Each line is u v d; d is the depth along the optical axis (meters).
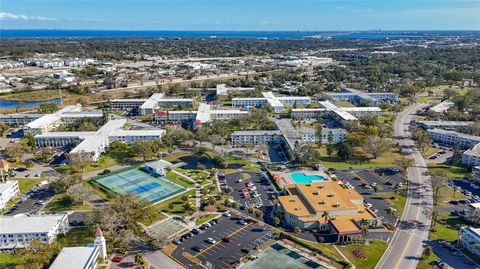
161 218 199.12
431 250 171.00
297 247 174.62
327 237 183.38
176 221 196.62
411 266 160.38
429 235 184.75
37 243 158.75
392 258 166.12
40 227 176.50
